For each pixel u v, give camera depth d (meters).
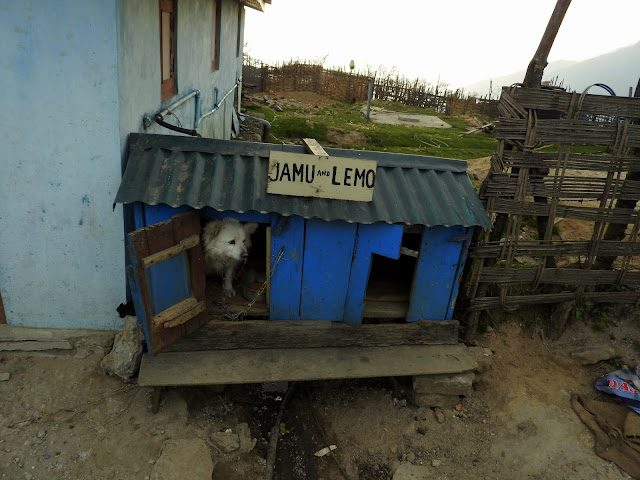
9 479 3.65
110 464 3.85
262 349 4.65
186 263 4.25
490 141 14.91
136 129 4.47
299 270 4.54
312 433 4.73
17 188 4.16
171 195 3.96
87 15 3.69
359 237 4.41
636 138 4.82
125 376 4.50
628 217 5.14
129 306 4.61
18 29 3.71
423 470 4.29
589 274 5.38
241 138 12.63
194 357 4.45
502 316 5.66
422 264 4.64
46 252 4.41
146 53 4.68
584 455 4.37
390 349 4.85
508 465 4.35
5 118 3.94
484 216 4.43
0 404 4.19
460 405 4.96
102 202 4.25
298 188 4.14
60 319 4.70
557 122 4.71
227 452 4.25
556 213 5.05
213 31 9.12
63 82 3.86
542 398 4.97
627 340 5.60
